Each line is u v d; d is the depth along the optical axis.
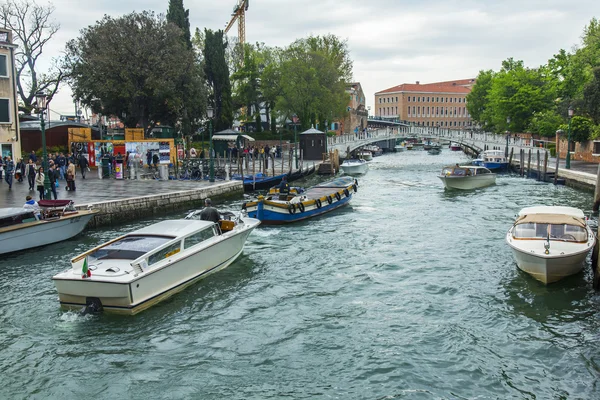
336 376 8.68
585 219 14.67
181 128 48.06
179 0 52.59
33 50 45.41
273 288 12.97
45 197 21.16
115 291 10.69
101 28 39.03
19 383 8.54
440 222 21.34
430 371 8.80
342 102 58.50
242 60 66.00
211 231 13.85
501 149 57.34
